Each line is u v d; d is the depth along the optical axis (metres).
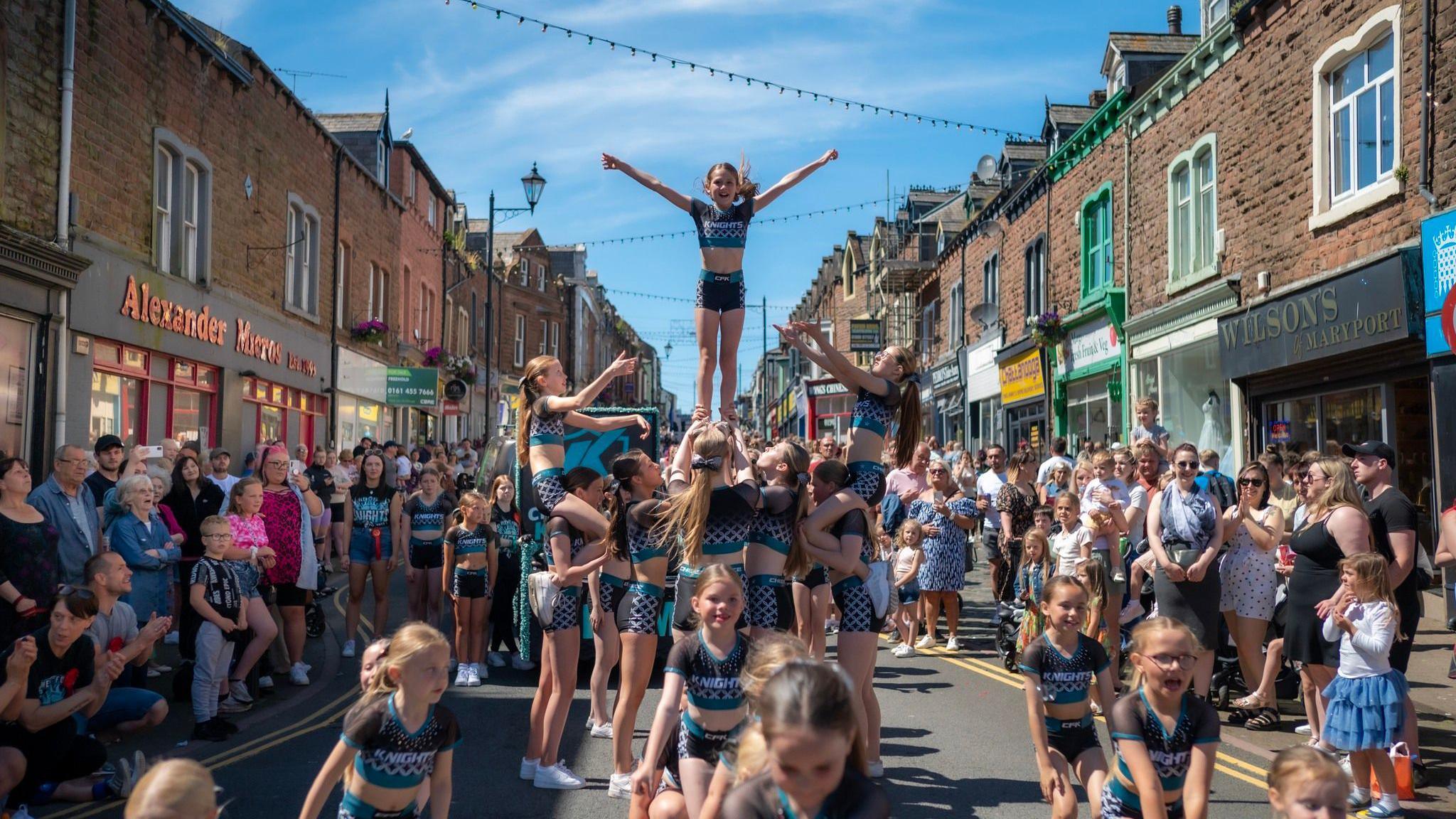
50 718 6.06
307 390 22.97
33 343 12.52
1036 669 5.13
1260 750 7.22
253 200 19.62
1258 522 7.96
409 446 33.09
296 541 9.41
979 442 29.59
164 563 8.58
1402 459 12.01
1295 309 13.31
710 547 5.82
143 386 15.52
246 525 8.46
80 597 6.23
